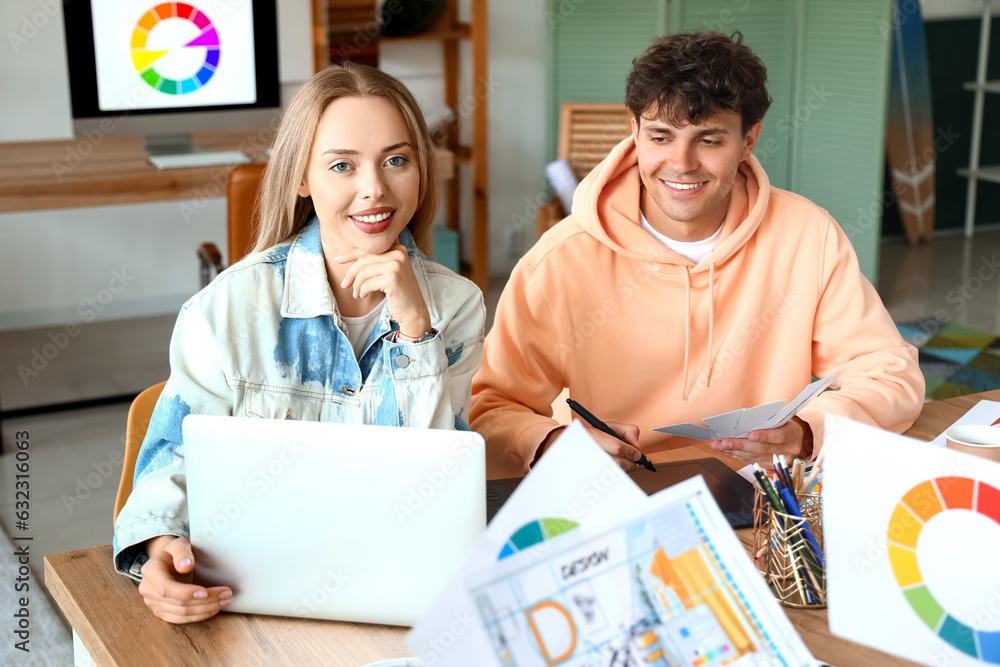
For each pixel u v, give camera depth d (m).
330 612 1.04
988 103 5.70
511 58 5.05
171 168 3.34
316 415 1.28
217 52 3.62
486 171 4.81
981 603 0.88
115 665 0.98
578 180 4.96
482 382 1.64
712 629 0.82
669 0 4.69
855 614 0.93
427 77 4.90
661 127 1.48
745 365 1.68
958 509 0.89
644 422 1.71
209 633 1.03
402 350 1.23
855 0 4.40
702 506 0.85
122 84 3.50
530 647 0.78
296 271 1.28
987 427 1.29
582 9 4.84
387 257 1.20
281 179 1.25
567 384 1.70
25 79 4.13
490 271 5.30
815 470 1.15
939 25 5.48
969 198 5.72
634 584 0.82
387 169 1.21
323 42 4.38
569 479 0.85
